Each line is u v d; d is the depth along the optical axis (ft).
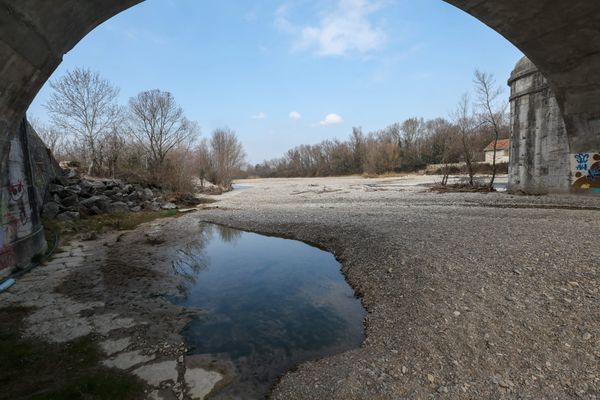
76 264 31.89
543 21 19.35
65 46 14.78
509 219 37.88
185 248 39.78
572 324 16.06
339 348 17.71
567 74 22.54
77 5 13.20
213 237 46.24
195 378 14.92
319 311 22.33
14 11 10.96
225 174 139.44
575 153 25.90
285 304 23.65
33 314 20.84
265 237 45.32
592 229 30.32
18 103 13.89
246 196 99.96
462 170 155.33
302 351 17.47
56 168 64.75
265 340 18.58
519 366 14.10
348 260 31.42
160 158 98.32
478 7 19.58
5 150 14.55
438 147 219.00
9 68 12.26
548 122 53.36
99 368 15.24
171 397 13.56
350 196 81.30
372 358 15.72
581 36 19.53
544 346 15.02
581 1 17.25
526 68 55.93
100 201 61.82
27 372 14.69
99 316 20.90
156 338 18.40
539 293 18.86
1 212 26.00
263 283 28.12
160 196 81.00
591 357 14.11
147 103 101.45
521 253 24.53
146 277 28.84
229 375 15.25
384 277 24.77
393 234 33.76
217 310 22.71
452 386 13.39
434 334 16.60
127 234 46.91
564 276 20.31
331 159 292.20
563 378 13.28
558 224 33.37
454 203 56.85
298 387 14.17
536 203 48.60
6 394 13.03
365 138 281.95
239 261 34.81
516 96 58.75
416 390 13.33
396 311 19.90
